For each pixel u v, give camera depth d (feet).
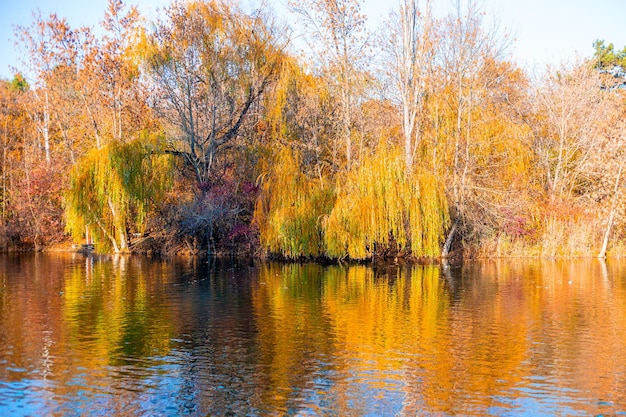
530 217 144.77
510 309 75.05
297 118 142.20
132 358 54.54
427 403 44.52
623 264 127.34
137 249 152.25
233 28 152.76
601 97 188.75
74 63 159.43
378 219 119.03
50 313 72.33
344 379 49.34
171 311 73.72
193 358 54.60
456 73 135.54
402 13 134.31
